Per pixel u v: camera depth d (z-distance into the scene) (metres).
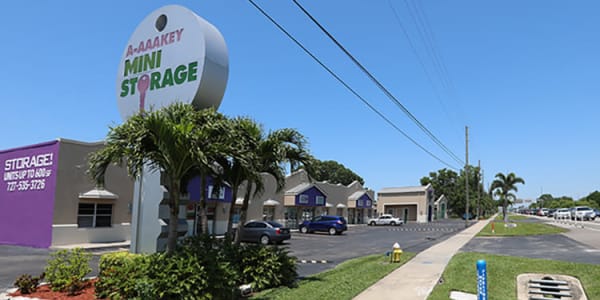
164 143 7.74
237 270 9.16
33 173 21.84
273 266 9.79
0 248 19.70
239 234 10.58
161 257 7.86
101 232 22.28
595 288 9.48
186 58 11.62
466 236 29.12
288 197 36.84
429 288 9.96
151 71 12.30
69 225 20.92
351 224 51.75
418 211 66.06
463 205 87.25
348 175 85.00
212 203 27.30
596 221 49.22
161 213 11.26
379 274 11.91
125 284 7.54
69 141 21.25
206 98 11.49
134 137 7.70
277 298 8.59
